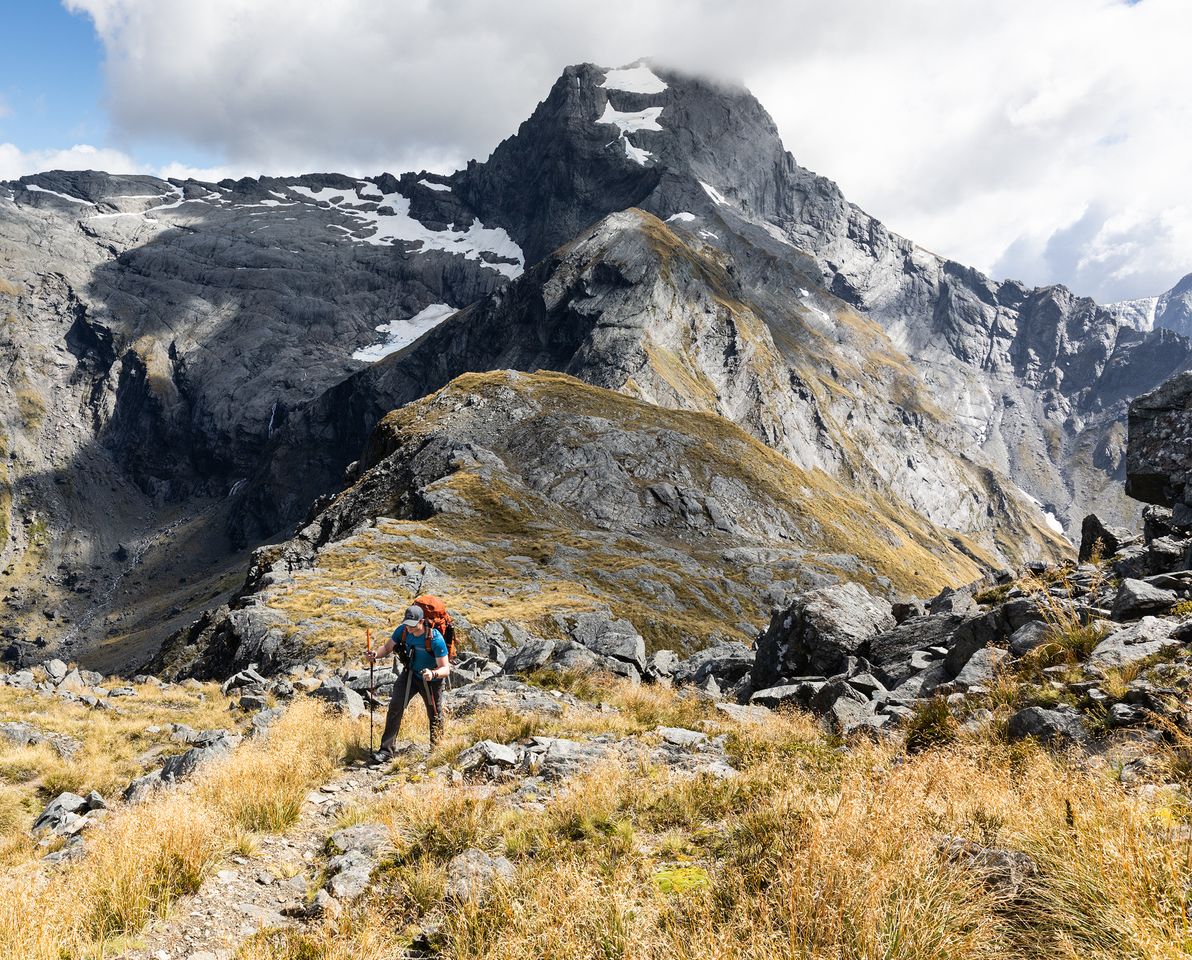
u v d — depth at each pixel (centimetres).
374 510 10869
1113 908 378
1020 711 769
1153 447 1463
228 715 1931
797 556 11288
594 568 8688
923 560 18762
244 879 671
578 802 729
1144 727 656
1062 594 1217
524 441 12850
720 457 14100
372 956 494
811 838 488
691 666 2309
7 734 1505
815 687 1411
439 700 1139
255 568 9081
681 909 491
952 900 423
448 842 678
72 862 732
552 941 465
